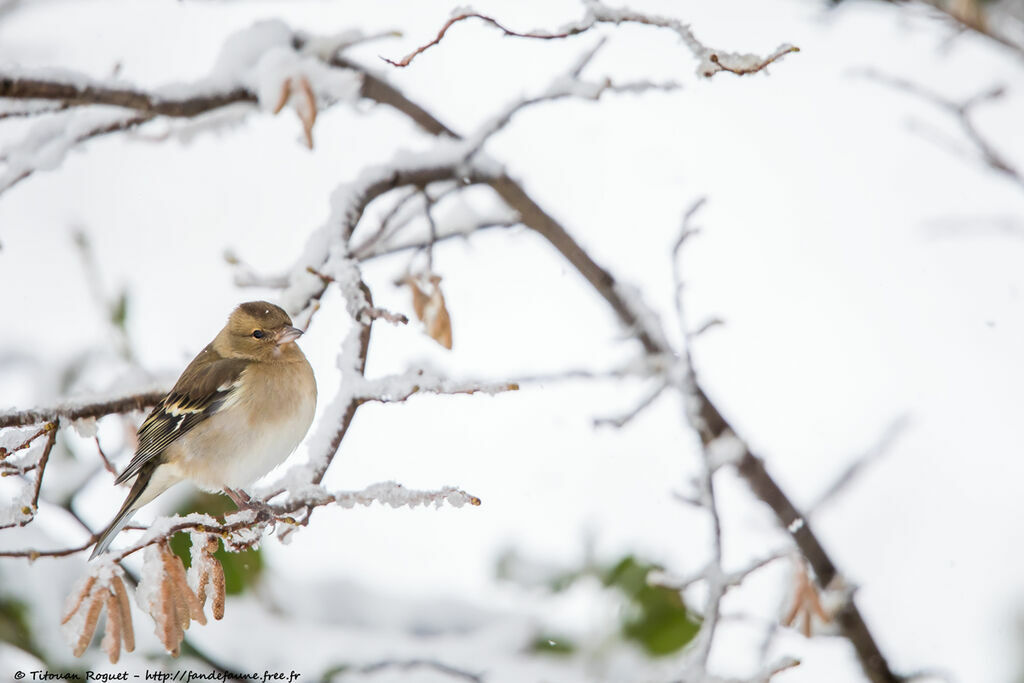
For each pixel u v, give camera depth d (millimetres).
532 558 12805
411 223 11820
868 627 11359
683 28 9617
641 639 11672
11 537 10695
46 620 10586
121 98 9062
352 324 8945
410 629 12656
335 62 10695
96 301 12734
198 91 9641
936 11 11484
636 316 11258
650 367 11070
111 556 7250
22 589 10570
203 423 10359
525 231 11430
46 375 12883
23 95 8570
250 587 12438
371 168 10250
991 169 12484
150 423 10062
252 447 10539
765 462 11102
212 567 7688
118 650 7031
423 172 10359
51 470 11055
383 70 11023
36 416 9219
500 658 11891
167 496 12312
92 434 9672
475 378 8438
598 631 11859
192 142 11469
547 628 12094
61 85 8703
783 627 9703
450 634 12594
